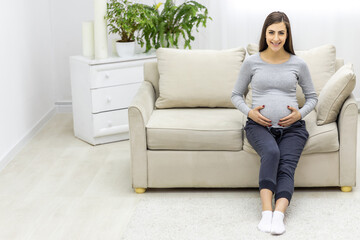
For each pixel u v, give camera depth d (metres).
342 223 2.81
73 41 4.93
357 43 4.63
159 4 4.43
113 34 4.84
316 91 3.44
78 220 2.97
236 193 3.25
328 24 4.58
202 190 3.31
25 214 3.05
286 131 3.08
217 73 3.58
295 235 2.71
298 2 4.55
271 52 3.11
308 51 3.54
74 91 4.27
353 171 3.15
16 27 4.12
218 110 3.57
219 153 3.19
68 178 3.56
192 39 4.43
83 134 4.27
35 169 3.73
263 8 4.59
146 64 3.77
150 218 2.93
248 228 2.79
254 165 3.18
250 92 3.49
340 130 3.12
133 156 3.22
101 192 3.32
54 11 4.88
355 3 4.56
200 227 2.81
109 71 4.08
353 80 3.08
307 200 3.10
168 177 3.24
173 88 3.58
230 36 4.66
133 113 3.17
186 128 3.18
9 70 3.96
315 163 3.15
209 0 4.61
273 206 3.04
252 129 3.08
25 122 4.29
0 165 3.71
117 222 2.93
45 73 4.81
